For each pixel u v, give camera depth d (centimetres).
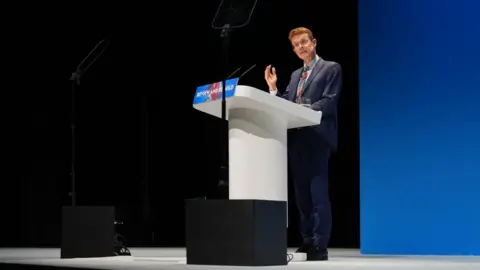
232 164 400
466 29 544
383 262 439
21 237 913
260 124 397
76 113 888
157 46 848
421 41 562
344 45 757
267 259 363
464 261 458
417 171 559
